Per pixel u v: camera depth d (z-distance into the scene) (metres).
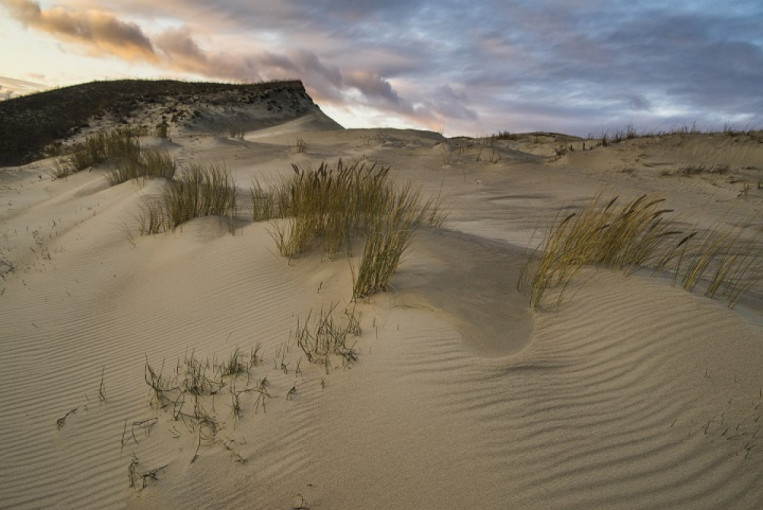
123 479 3.10
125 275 6.38
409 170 14.14
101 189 11.84
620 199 10.26
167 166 12.59
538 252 6.03
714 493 2.43
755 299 4.40
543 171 13.82
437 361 3.57
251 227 7.08
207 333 4.62
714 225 8.05
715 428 2.83
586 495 2.47
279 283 5.34
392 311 4.27
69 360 4.61
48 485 3.16
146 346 4.63
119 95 38.56
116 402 3.87
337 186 6.44
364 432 3.00
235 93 39.72
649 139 16.36
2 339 5.06
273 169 14.79
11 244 8.30
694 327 3.75
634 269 4.99
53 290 6.19
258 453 3.02
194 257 6.35
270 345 4.16
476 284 4.82
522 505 2.44
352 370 3.58
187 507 2.74
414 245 5.80
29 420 3.81
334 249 5.82
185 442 3.28
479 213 9.38
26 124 33.53
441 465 2.71
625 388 3.28
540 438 2.86
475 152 16.95
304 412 3.27
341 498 2.60
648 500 2.42
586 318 4.15
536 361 3.61
